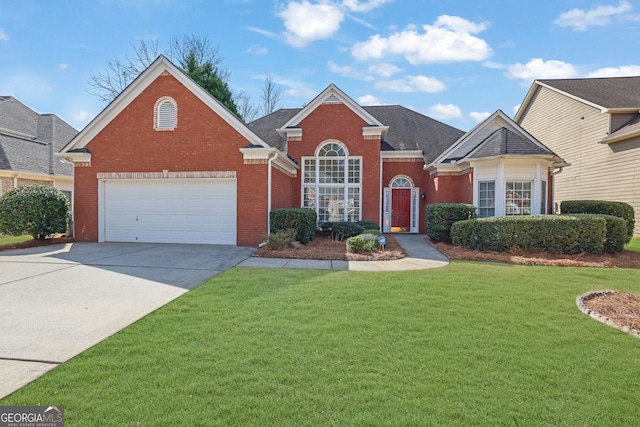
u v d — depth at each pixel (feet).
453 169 52.70
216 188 42.34
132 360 12.14
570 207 45.37
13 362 12.09
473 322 16.08
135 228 43.70
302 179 55.06
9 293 20.99
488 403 9.77
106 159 43.34
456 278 24.94
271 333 14.64
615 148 53.42
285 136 57.82
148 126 42.55
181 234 43.01
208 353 12.72
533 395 10.19
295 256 33.71
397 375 11.23
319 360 12.23
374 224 50.14
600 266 30.12
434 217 43.45
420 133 65.87
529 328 15.39
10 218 40.47
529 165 43.06
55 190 44.62
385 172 61.31
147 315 16.99
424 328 15.28
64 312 17.48
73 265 29.22
